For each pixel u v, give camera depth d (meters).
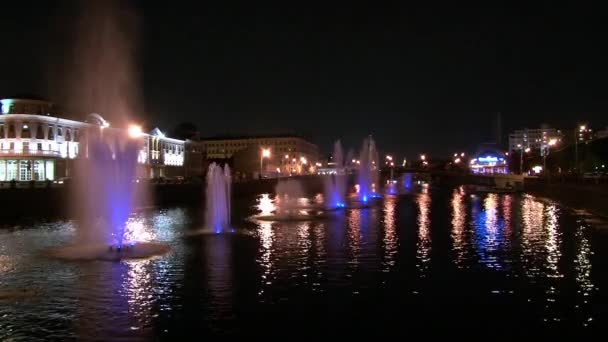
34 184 56.22
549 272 24.19
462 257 27.70
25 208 51.56
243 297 19.58
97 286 21.06
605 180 74.56
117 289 20.62
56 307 18.34
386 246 31.12
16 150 84.38
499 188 114.75
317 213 54.44
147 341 15.28
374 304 18.88
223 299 19.33
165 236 35.28
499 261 26.67
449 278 22.88
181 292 20.22
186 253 28.34
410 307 18.55
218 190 44.41
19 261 25.97
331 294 20.14
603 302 19.27
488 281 22.34
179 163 140.38
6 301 19.02
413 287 21.25
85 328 16.30
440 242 32.94
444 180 177.00
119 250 28.97
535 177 107.75
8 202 49.53
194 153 149.38
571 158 114.25
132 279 22.17
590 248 30.77
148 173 118.94
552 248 30.81
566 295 20.22
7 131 85.25
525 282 22.23
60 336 15.64
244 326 16.52
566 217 50.28
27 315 17.50
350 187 132.12
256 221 45.59
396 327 16.52
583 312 18.09
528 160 150.88
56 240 33.50
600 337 15.77
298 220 46.50
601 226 42.22
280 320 17.11
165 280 22.06
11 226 42.41
